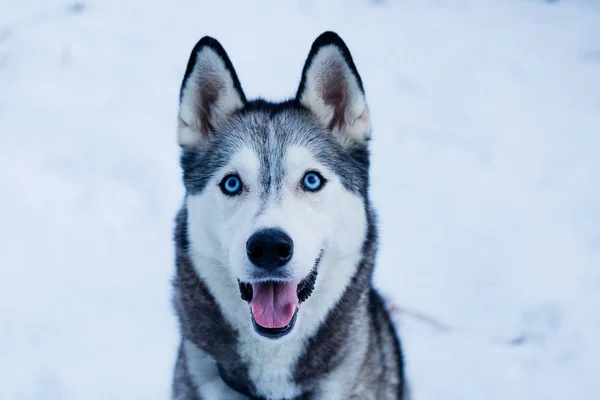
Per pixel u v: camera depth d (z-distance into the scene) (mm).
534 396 4105
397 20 9281
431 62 8320
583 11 9648
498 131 7105
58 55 7555
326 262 2844
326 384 2936
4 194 5535
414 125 7152
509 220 5824
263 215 2645
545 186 6285
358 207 2971
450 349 4473
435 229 5707
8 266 4879
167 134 6520
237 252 2623
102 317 4523
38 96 6891
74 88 7113
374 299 3535
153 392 4016
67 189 5684
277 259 2566
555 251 5430
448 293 4988
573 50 8703
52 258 4992
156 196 5691
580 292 4953
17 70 7258
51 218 5367
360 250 2973
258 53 8203
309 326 2848
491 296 4957
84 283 4801
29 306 4551
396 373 3535
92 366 4145
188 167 3078
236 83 3086
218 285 2840
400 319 4715
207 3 9211
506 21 9383
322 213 2811
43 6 8602
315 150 2893
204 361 2980
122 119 6684
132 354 4258
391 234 5629
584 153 6738
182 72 7641
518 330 4641
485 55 8508
